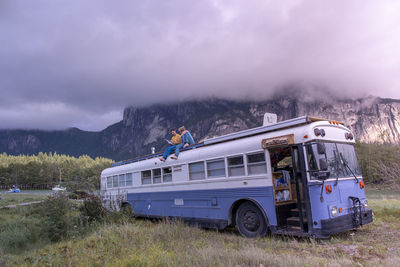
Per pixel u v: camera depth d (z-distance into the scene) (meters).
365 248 6.53
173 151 11.59
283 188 8.20
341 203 7.57
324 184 7.27
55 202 9.28
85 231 8.85
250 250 6.02
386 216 10.30
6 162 158.50
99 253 6.25
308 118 7.68
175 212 10.95
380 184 29.86
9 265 6.00
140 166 12.94
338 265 4.99
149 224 10.82
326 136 7.86
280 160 9.05
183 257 5.59
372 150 36.06
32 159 181.62
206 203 9.77
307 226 7.40
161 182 11.70
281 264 5.04
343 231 7.98
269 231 8.32
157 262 5.23
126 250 6.26
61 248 7.09
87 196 10.51
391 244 6.88
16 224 11.39
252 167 8.51
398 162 21.59
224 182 9.22
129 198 13.42
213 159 9.65
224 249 6.21
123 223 9.66
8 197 41.00
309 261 5.26
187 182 10.53
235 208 9.12
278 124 8.30
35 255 6.68
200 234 8.35
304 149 7.48
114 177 14.77
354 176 8.16
